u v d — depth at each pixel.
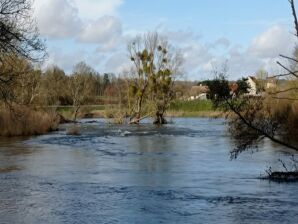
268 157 27.70
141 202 15.26
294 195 16.28
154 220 12.98
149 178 20.11
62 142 38.88
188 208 14.39
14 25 28.61
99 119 82.94
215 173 21.58
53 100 77.00
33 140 40.66
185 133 50.28
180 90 80.88
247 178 20.09
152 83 71.75
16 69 35.47
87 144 37.19
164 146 35.59
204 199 15.68
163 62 73.06
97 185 18.39
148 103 72.50
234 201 15.33
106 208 14.42
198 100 86.81
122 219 13.10
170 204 14.94
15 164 25.06
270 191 17.05
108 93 96.00
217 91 16.39
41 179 19.95
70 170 22.73
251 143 17.92
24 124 47.03
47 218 13.24
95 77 105.06
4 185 18.48
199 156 28.80
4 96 32.91
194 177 20.41
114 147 34.88
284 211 13.94
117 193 16.77
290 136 26.23
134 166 24.16
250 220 12.91
